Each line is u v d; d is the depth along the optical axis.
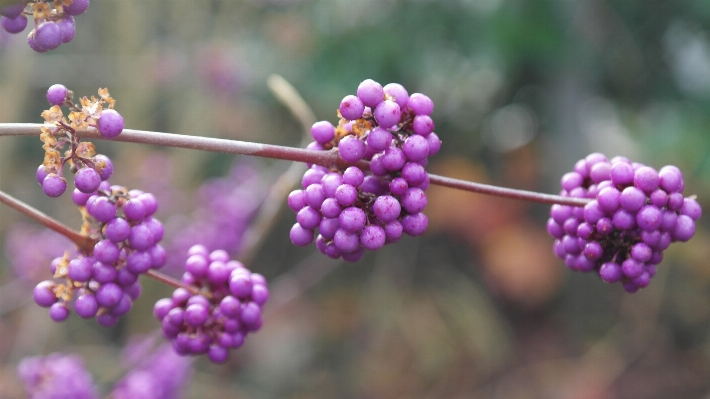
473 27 0.99
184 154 0.88
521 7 0.96
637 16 1.05
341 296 1.16
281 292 0.95
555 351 1.09
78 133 0.33
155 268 0.35
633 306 1.11
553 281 1.12
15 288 0.71
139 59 0.86
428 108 0.34
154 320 0.79
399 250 1.16
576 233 0.36
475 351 1.05
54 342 0.73
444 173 1.16
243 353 1.06
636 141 1.08
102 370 0.71
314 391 1.04
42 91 0.96
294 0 1.09
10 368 0.68
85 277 0.34
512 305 1.17
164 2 0.94
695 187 1.03
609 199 0.35
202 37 0.96
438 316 1.09
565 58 1.00
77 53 0.98
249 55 1.08
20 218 0.85
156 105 0.97
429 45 1.03
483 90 1.14
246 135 1.07
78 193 0.35
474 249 1.19
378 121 0.33
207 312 0.36
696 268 1.13
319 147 0.35
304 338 1.10
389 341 1.07
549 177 1.13
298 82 1.06
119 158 0.87
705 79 1.05
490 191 0.35
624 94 1.12
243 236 0.72
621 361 1.05
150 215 0.35
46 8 0.33
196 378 0.86
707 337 1.09
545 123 1.16
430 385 1.03
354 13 1.06
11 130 0.32
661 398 0.98
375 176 0.34
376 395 1.02
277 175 0.83
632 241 0.36
